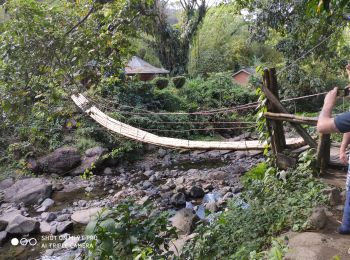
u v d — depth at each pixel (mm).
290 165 3826
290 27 10039
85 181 8258
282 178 3670
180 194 6539
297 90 12477
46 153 9062
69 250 4902
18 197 7004
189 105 12383
